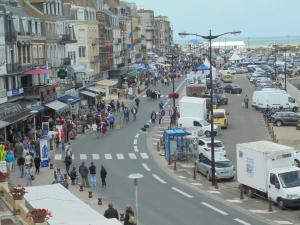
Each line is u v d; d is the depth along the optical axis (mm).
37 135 59781
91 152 57969
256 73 146000
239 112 87500
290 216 34812
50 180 44625
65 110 78250
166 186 43781
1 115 56812
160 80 141375
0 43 62594
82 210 22312
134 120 79812
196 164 48750
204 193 41375
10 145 53656
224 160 46000
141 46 182625
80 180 46312
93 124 70812
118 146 61125
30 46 73250
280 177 36344
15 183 43312
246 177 39531
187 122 66062
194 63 177250
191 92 96875
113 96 101125
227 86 116188
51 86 75562
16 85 68688
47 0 82000
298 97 106438
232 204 38094
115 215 30016
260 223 33406
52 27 83500
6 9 67000
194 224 33562
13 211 24750
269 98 86500
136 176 28828
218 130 67125
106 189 42938
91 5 117062
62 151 57469
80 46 103625
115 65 132375
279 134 66938
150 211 36688
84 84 94625
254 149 38312
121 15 150750
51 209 22312
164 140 56844
